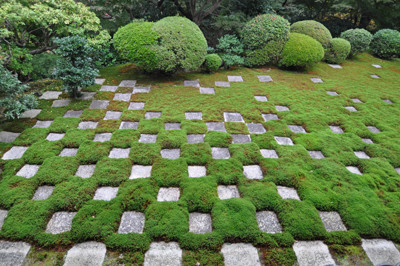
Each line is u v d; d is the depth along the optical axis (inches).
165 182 128.0
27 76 243.4
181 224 106.3
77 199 115.0
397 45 378.6
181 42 243.8
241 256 96.7
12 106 156.9
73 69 188.7
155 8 354.0
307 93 245.9
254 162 145.7
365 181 134.2
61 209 111.7
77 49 190.5
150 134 168.6
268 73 300.0
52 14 202.2
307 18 482.0
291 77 289.7
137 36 234.4
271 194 121.8
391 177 138.6
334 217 114.8
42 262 91.8
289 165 143.0
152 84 248.2
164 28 244.2
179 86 247.0
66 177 127.0
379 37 395.9
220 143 160.7
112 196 120.0
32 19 206.1
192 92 235.1
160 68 244.7
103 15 346.9
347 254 99.2
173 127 178.9
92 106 199.6
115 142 156.4
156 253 96.6
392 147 164.6
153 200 117.5
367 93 253.4
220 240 101.1
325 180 134.3
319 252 99.3
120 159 141.9
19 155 143.1
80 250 96.2
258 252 98.6
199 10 334.3
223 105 212.8
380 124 194.2
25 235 99.1
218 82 263.0
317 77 295.7
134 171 135.8
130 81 251.9
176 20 255.8
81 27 226.5
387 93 257.6
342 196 123.8
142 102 211.6
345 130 184.4
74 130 166.1
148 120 183.3
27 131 161.9
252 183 129.6
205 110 203.0
